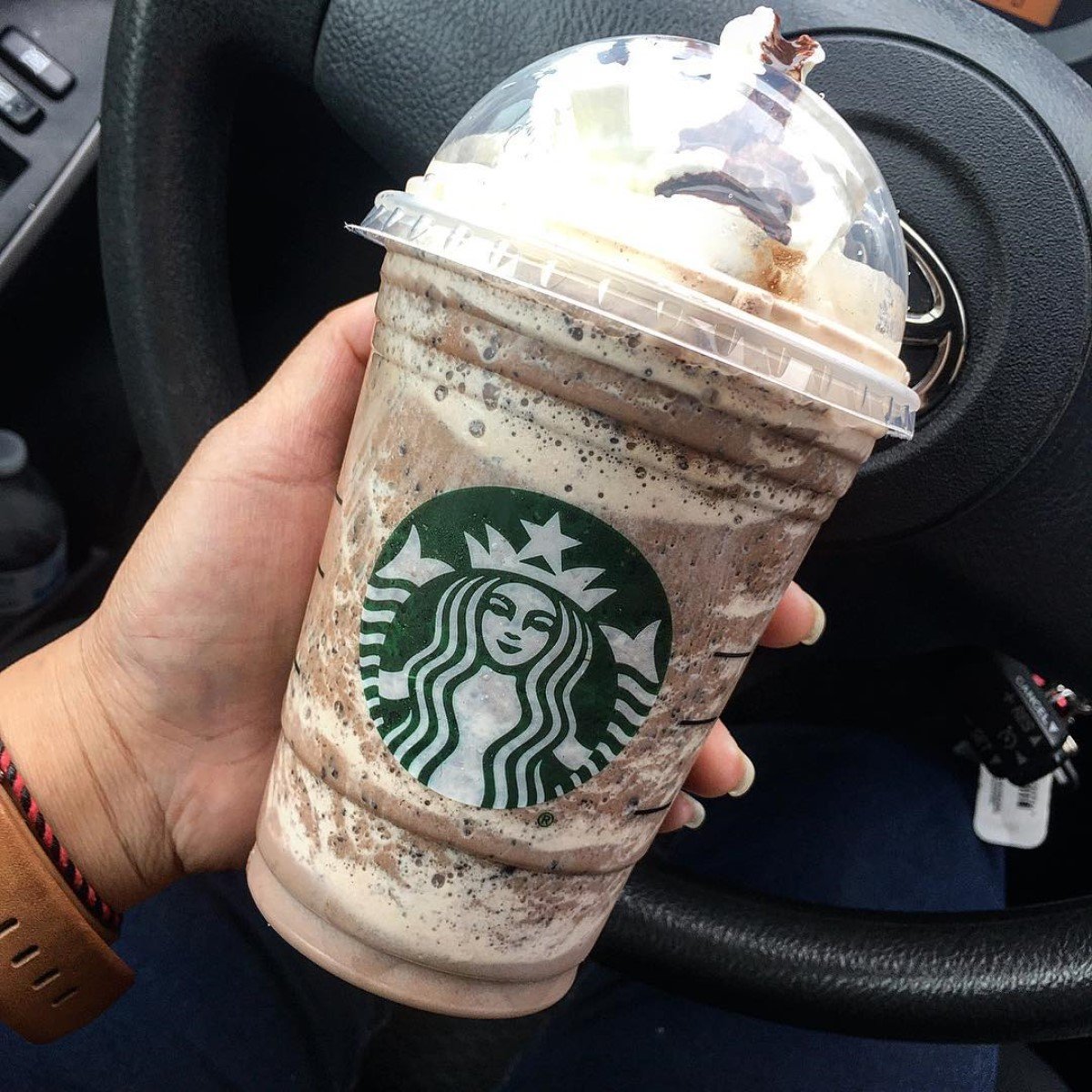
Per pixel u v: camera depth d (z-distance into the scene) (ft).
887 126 0.83
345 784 0.71
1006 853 1.38
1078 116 0.81
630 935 0.93
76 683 0.95
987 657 1.12
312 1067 1.04
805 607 0.96
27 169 1.22
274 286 1.24
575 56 0.74
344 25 0.90
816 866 1.18
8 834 0.81
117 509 1.50
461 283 0.63
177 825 0.98
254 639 0.96
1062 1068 1.25
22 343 1.34
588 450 0.63
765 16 0.69
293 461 0.93
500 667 0.66
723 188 0.64
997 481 0.86
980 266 0.83
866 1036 0.92
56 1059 0.95
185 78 0.95
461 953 0.72
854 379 0.64
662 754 0.71
